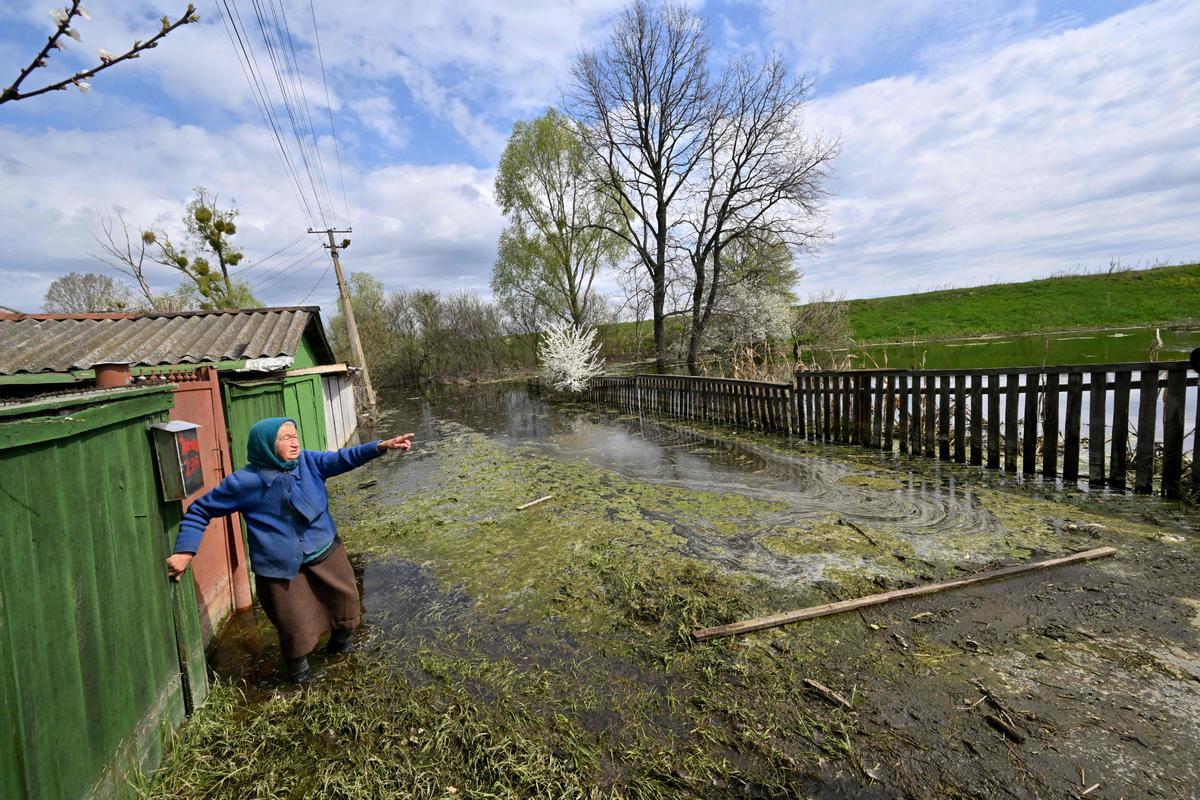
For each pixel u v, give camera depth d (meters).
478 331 32.31
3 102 1.31
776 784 2.21
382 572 4.67
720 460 8.38
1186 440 7.92
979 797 2.10
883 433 8.39
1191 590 3.51
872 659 2.99
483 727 2.58
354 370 16.19
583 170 23.78
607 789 2.21
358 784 2.26
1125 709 2.51
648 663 3.09
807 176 17.84
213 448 3.85
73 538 1.90
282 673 3.16
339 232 20.88
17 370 5.91
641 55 19.73
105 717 1.99
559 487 7.21
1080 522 4.79
